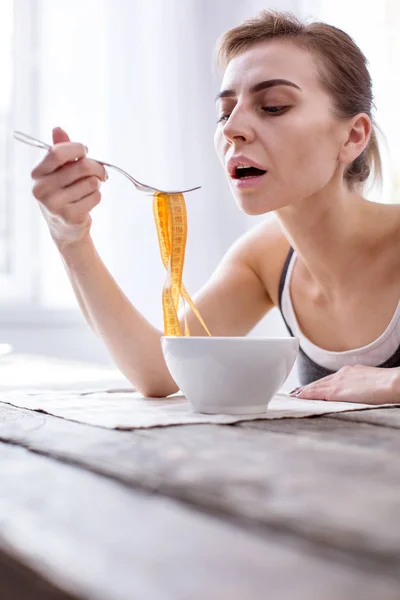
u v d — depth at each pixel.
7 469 0.67
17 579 0.43
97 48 3.66
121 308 1.35
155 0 3.59
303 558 0.42
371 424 0.93
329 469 0.65
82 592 0.38
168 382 1.34
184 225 1.17
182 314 1.65
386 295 1.50
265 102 1.28
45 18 3.62
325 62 1.33
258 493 0.57
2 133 3.61
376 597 0.36
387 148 1.68
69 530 0.48
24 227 3.62
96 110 3.65
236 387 1.01
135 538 0.46
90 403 1.15
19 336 3.45
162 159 3.58
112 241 3.54
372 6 3.17
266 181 1.29
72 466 0.68
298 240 1.50
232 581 0.39
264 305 1.79
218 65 1.43
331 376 1.29
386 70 3.13
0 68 3.59
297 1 3.30
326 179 1.35
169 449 0.75
